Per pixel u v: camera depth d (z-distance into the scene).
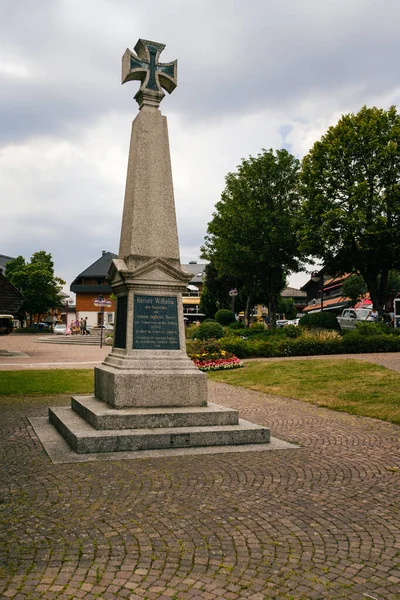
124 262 9.40
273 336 33.59
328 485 6.05
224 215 44.19
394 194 34.22
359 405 12.02
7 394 13.53
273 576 3.83
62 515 4.93
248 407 12.28
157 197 9.71
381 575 3.87
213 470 6.54
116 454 7.21
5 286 31.83
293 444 8.27
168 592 3.57
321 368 18.09
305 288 91.38
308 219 38.47
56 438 8.18
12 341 50.38
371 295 38.03
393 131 34.38
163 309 9.29
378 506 5.36
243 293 59.78
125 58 10.20
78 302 89.62
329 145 36.44
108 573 3.82
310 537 4.54
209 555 4.15
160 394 8.61
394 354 23.48
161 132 10.04
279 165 43.59
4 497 5.41
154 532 4.57
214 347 22.83
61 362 25.00
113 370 8.85
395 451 7.86
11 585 3.60
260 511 5.14
